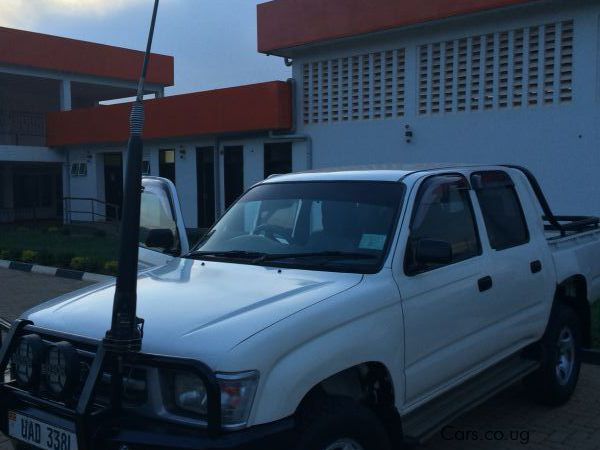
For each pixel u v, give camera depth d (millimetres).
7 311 9453
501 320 4605
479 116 14297
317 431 3045
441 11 13953
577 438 4785
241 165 19672
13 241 19438
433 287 3941
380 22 15031
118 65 27172
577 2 12602
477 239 4531
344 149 16859
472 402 4180
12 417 3467
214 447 2801
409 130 15438
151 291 3699
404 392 3674
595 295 6109
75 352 3205
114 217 25547
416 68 15266
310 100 17484
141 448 2928
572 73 12867
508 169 5324
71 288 11438
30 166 32125
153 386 3033
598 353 6453
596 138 12664
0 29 23719
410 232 3945
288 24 16766
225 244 4551
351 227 4070
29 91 29422
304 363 3072
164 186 5691
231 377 2869
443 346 4012
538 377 5238
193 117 19562
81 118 24078
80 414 2961
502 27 13750
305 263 3955
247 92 18062
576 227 6254
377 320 3504
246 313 3207
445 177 4477
